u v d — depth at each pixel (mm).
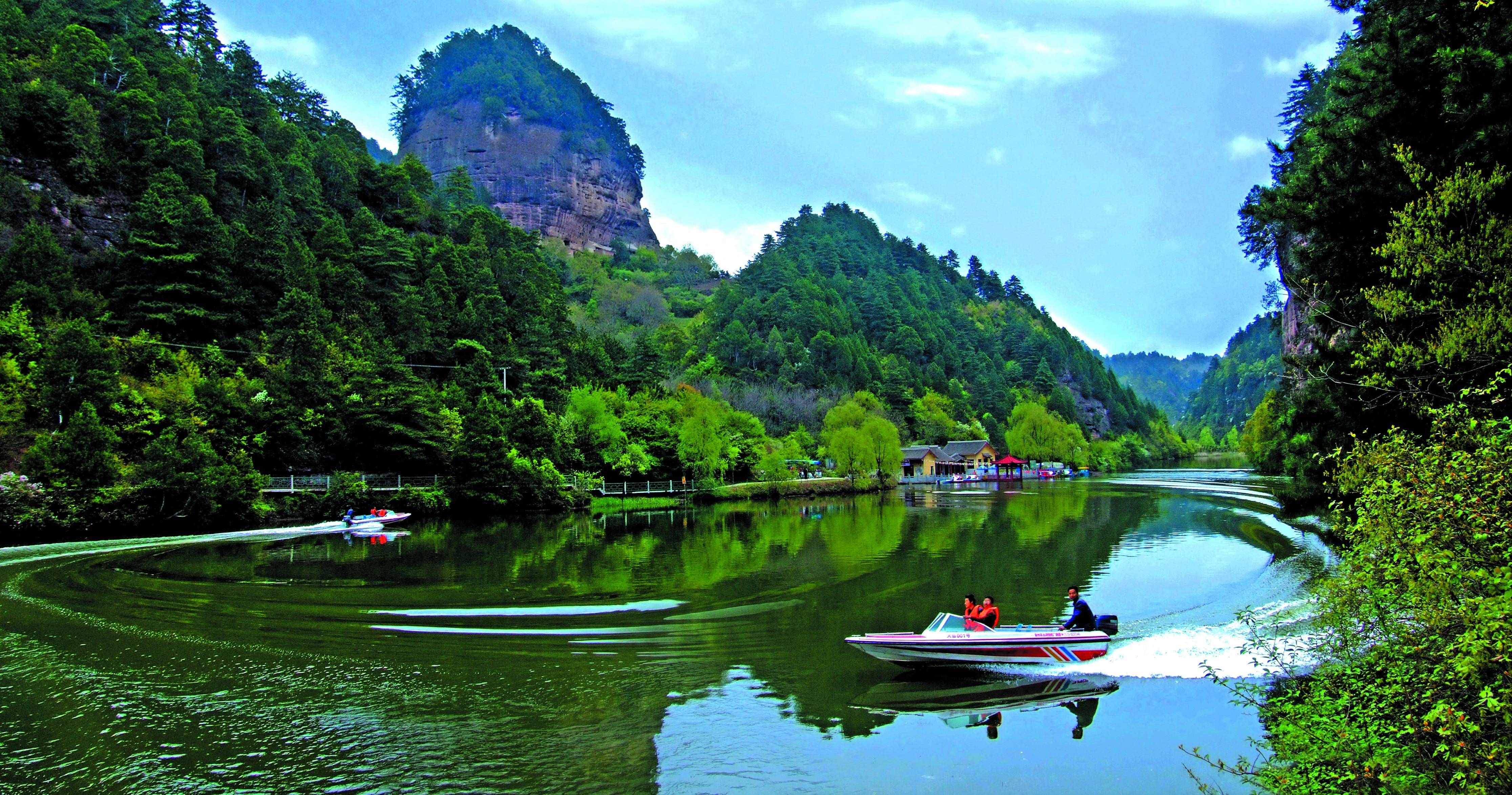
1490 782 8648
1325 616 11820
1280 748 12820
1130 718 15344
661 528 49438
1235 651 19062
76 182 63156
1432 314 14266
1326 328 21234
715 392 113188
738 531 47188
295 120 112688
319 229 82188
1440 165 16969
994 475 129750
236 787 12133
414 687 16688
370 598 25125
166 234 58844
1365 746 10961
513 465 58844
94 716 14742
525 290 99188
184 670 17453
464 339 78438
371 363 58438
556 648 19703
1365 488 11477
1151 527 46312
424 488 55719
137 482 40281
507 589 26969
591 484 67875
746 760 13336
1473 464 9453
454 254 91500
